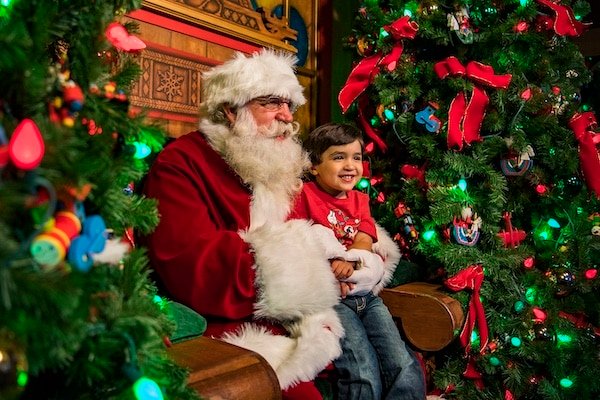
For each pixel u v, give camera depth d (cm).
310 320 131
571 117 213
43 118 67
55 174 64
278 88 156
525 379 190
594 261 215
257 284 130
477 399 190
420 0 199
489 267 185
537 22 208
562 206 214
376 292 173
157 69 180
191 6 191
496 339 193
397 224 202
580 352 196
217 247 133
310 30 256
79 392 72
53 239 61
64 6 78
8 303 55
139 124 84
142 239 142
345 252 152
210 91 163
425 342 176
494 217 191
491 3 201
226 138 154
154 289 107
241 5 213
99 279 69
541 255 209
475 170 187
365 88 202
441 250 186
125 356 72
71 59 82
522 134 193
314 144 174
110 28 85
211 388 91
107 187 77
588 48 326
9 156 58
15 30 65
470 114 187
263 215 149
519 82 194
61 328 61
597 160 208
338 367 144
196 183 146
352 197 178
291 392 122
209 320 136
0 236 56
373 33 211
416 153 193
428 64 196
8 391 57
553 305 200
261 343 125
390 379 154
